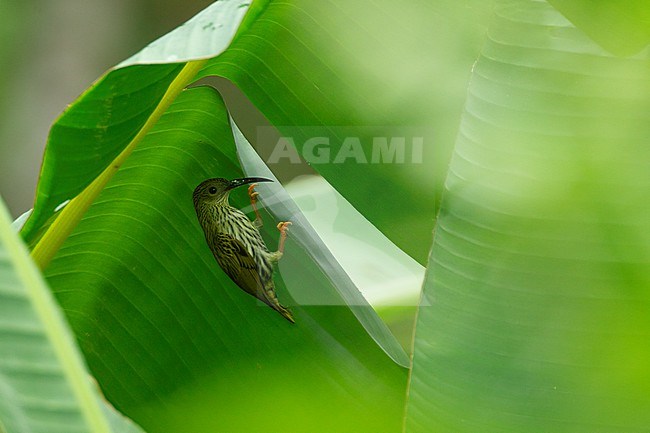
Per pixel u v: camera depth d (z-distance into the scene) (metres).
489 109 3.63
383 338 3.82
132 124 3.69
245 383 3.84
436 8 3.75
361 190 3.82
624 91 3.61
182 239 3.84
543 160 3.62
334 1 3.75
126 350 3.87
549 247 3.61
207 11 3.62
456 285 3.62
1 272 3.10
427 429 3.62
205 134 3.81
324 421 3.83
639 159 3.60
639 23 3.57
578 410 3.60
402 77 3.78
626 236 3.60
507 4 3.64
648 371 3.59
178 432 3.86
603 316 3.60
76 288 3.85
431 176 3.80
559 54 3.62
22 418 2.98
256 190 3.81
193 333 3.86
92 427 3.03
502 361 3.61
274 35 3.77
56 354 3.07
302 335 3.83
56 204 3.71
